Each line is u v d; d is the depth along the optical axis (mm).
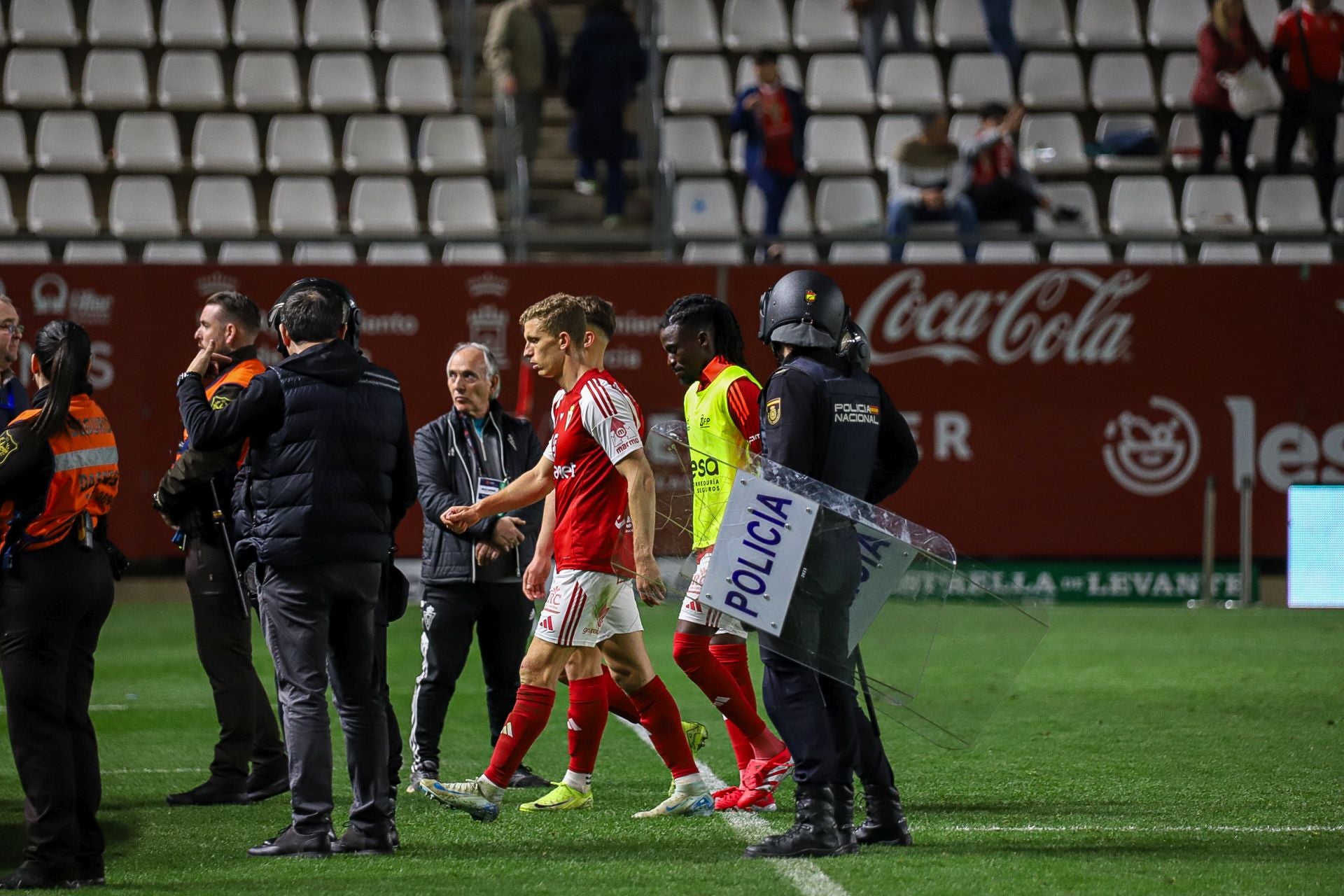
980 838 20047
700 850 19438
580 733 22266
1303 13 60031
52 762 17562
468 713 32281
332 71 66875
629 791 24062
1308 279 50312
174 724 30562
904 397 50344
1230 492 50469
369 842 19219
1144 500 50469
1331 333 50312
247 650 23438
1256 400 50375
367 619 19172
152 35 67812
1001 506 50375
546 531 22984
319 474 18453
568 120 67250
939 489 50406
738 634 23062
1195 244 60406
